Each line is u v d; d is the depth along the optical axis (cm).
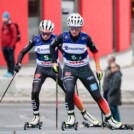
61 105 4756
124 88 5394
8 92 4909
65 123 2447
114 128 2505
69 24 2391
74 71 2445
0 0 5722
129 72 6425
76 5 6191
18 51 5809
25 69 5781
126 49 7081
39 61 2622
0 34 5703
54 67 2486
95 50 2497
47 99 4828
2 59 5694
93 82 2467
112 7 6781
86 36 2428
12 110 4475
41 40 2605
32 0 5925
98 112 4416
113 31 6862
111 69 3628
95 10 6331
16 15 5803
